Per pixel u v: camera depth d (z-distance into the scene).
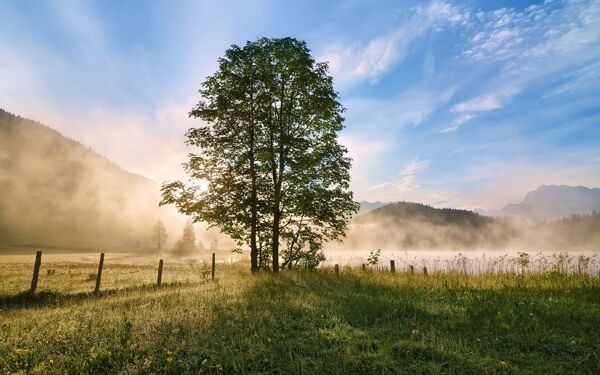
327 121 23.25
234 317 8.39
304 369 5.56
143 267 28.28
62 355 6.21
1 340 7.06
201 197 21.89
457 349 6.26
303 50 22.72
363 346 6.59
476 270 17.91
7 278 18.44
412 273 18.69
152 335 7.00
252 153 22.09
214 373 5.59
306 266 22.12
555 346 6.55
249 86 22.27
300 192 22.17
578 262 14.98
